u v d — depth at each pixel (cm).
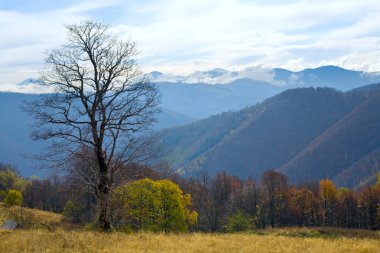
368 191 10200
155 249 1581
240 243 1831
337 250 1622
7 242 1620
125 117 2042
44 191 9006
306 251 1603
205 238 2027
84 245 1628
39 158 2014
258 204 9581
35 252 1450
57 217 5681
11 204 6556
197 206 8806
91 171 2148
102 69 2005
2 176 8900
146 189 3884
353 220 10188
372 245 1798
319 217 9981
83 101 2009
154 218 4050
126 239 1847
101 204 2153
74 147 2055
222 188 10950
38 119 1986
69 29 1950
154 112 2109
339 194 10962
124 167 2133
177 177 8375
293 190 10456
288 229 5822
